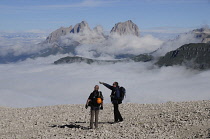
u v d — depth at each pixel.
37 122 16.48
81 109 21.25
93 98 14.04
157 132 11.45
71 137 11.74
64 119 17.42
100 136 11.42
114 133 11.98
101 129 13.45
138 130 12.29
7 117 18.84
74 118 17.72
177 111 17.14
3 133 14.21
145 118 15.66
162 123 13.52
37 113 20.06
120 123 14.73
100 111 19.92
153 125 13.18
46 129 14.38
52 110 21.19
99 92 14.16
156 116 15.78
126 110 19.61
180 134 10.99
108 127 13.94
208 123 12.18
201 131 10.95
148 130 12.13
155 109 19.14
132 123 14.34
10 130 14.84
